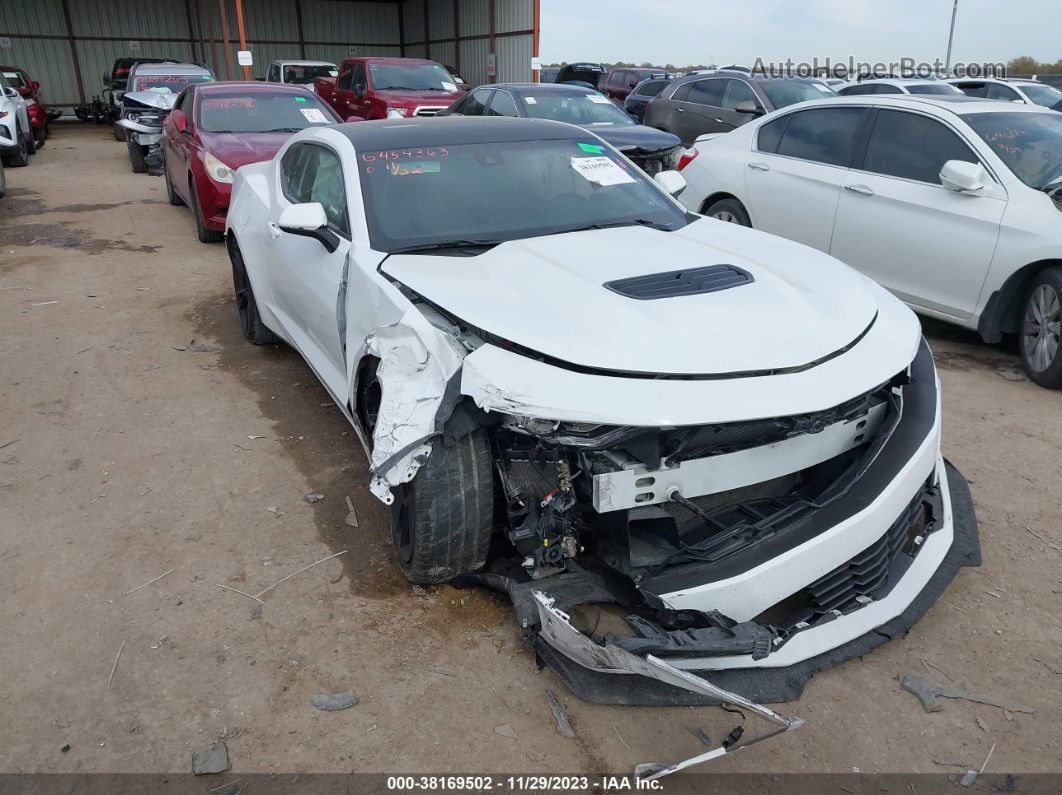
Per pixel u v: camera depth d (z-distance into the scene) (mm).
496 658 2719
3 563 3240
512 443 2752
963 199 5234
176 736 2408
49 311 6477
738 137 7059
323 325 3799
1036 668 2658
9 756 2346
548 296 2834
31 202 11320
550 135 4270
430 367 2662
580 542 2779
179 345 5754
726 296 2850
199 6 28906
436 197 3695
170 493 3768
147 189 12578
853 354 2723
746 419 2375
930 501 3092
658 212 3965
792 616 2715
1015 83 14875
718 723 2445
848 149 6055
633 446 2416
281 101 9672
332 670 2662
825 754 2336
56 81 28078
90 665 2693
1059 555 3262
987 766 2293
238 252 5480
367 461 4059
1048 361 4906
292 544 3357
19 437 4320
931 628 2848
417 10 30781
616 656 2279
